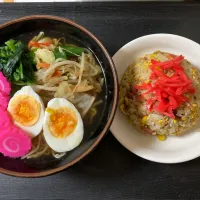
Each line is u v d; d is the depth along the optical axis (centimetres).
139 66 22
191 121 21
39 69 21
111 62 20
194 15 23
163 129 21
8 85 20
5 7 24
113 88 20
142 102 21
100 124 20
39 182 21
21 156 20
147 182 21
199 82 21
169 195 21
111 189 21
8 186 21
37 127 20
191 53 22
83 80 21
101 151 22
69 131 20
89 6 24
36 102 20
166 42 22
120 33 23
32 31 22
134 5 24
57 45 22
